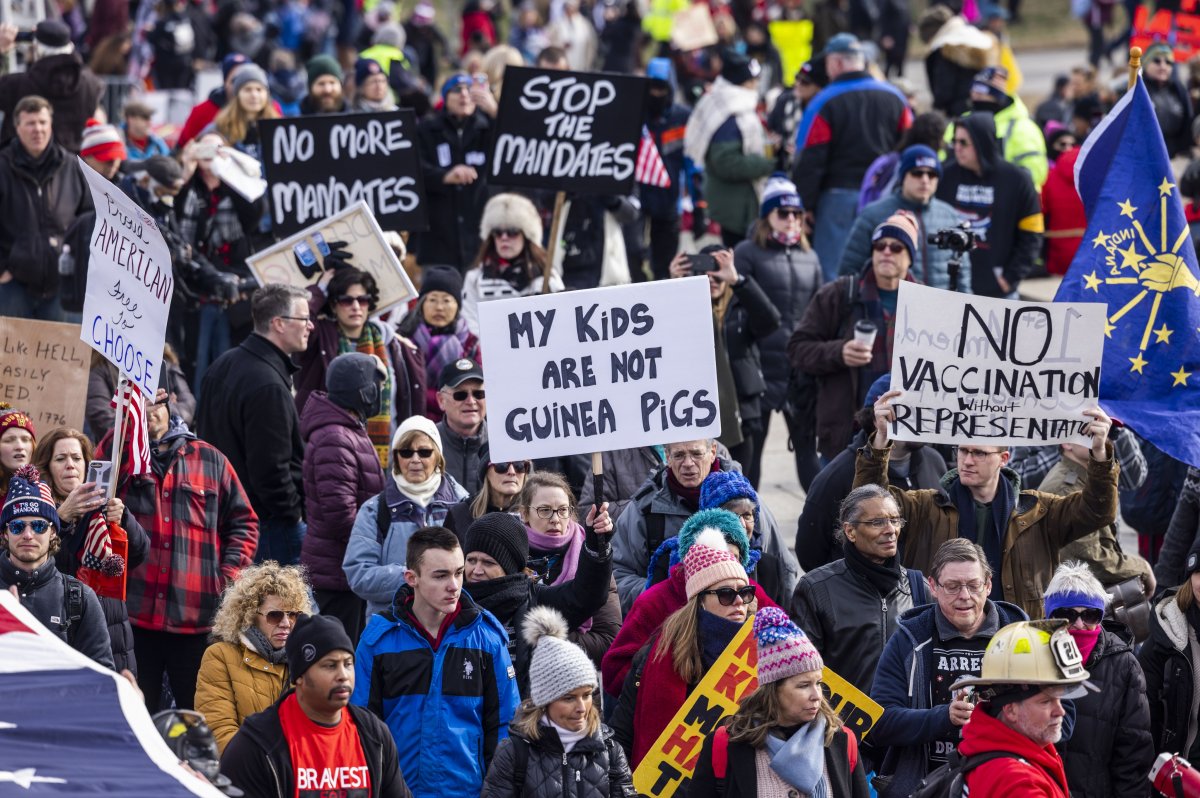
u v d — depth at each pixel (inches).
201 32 3531.0
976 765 792.3
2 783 581.6
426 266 2006.6
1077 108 2477.9
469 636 956.0
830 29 3501.5
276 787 828.0
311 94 2162.9
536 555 1089.4
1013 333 1082.1
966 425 1088.2
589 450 1046.4
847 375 1424.7
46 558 979.3
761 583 1127.6
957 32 2381.9
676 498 1152.2
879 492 1020.5
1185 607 1018.1
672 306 1048.2
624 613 1130.7
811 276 1668.3
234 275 1720.0
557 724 885.8
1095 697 964.0
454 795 938.1
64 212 1688.0
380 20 3959.2
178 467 1160.2
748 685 936.3
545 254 1590.8
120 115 2763.3
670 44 3326.8
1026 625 794.8
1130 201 1220.5
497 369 1045.2
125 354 1047.6
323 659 829.8
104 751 613.3
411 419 1159.0
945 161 1955.0
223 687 964.0
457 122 1978.3
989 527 1104.8
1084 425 1081.4
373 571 1125.1
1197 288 1208.2
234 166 1761.8
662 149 2300.7
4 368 1266.0
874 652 1014.4
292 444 1278.3
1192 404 1189.7
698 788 863.1
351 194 1610.5
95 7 3302.2
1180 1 2746.1
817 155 2068.2
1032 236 1862.7
